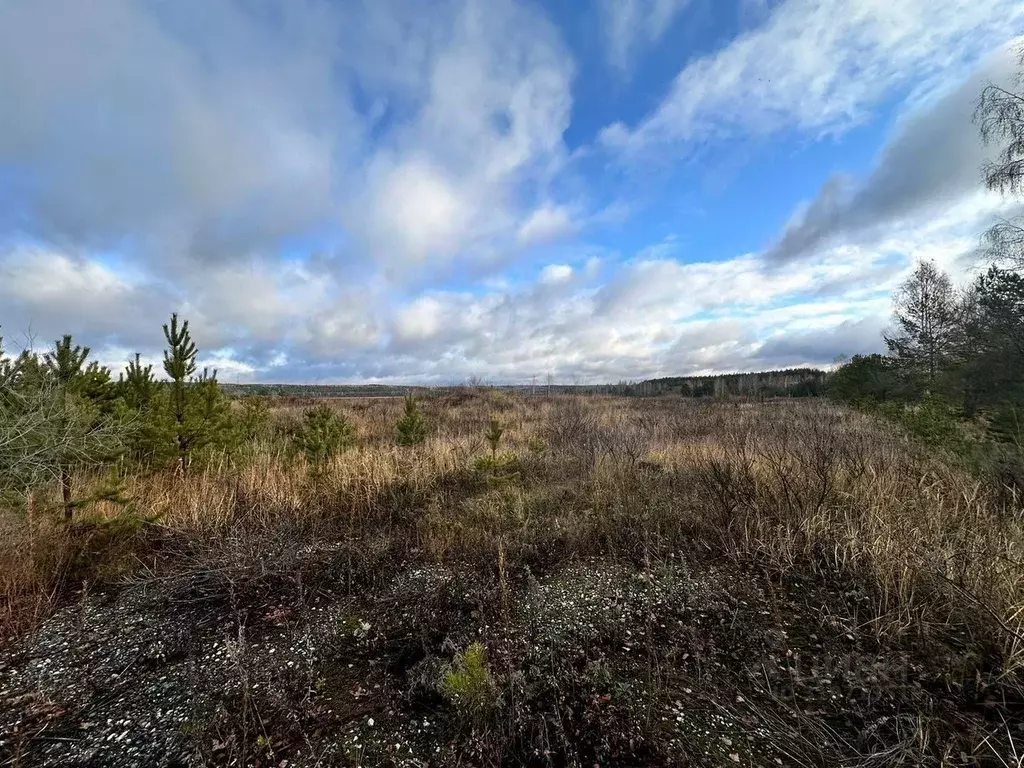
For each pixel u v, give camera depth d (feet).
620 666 9.20
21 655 9.80
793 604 11.22
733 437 26.04
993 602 9.34
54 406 14.30
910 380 43.16
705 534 15.19
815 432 24.88
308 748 7.32
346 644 10.22
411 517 18.58
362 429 40.68
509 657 9.34
